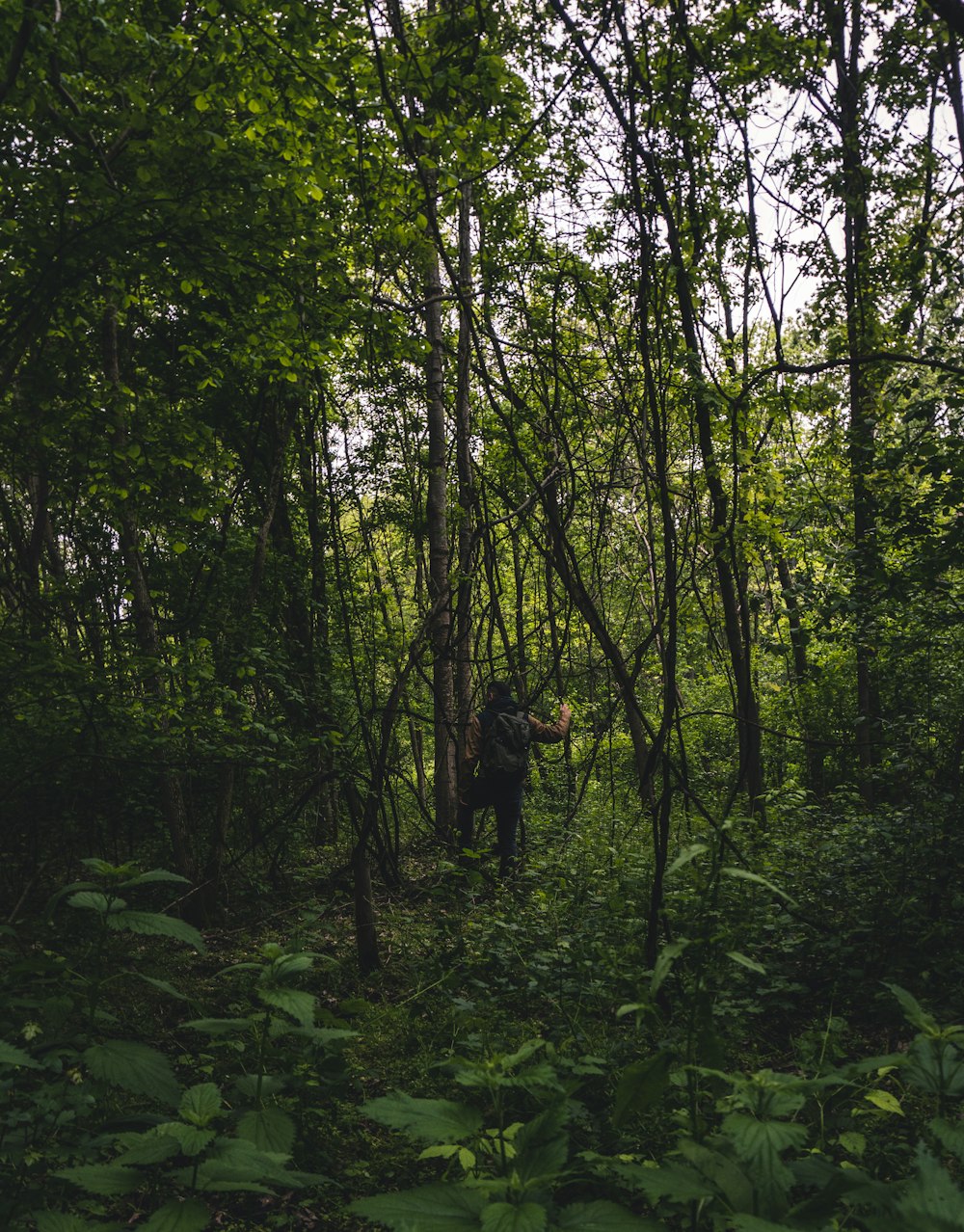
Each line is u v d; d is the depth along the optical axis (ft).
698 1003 8.40
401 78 15.25
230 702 20.47
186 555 24.97
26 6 12.18
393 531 39.32
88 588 23.89
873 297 26.20
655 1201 5.64
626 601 49.29
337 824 33.83
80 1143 7.87
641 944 16.44
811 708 42.01
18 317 15.72
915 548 20.49
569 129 18.80
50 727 18.88
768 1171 5.74
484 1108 11.12
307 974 16.47
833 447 25.90
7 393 17.66
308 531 27.43
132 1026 13.19
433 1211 5.61
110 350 21.04
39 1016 10.35
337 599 28.12
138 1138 6.97
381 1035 13.87
